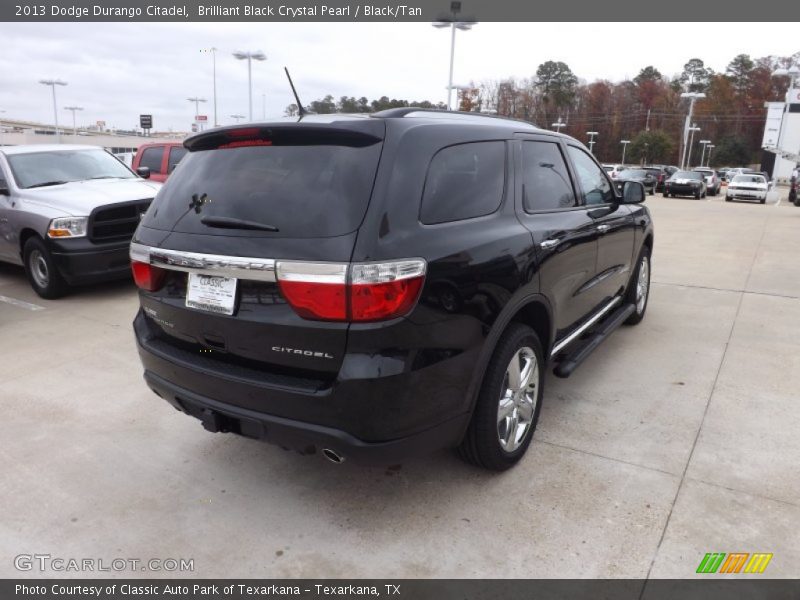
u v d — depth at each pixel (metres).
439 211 2.64
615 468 3.22
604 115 100.31
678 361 4.78
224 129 2.79
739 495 2.96
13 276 8.50
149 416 3.95
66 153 8.19
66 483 3.20
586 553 2.59
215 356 2.75
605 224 4.16
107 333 5.66
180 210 2.82
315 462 3.38
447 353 2.54
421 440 2.54
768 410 3.88
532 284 3.07
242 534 2.78
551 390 4.23
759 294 6.99
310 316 2.36
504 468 3.17
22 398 4.23
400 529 2.78
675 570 2.48
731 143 95.12
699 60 109.31
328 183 2.47
